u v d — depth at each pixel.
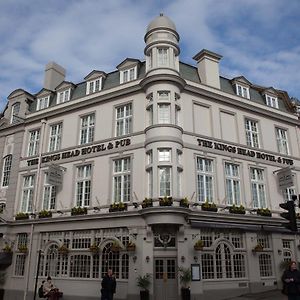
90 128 21.83
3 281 20.97
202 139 19.98
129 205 18.16
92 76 23.22
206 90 20.98
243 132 22.12
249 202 20.50
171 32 20.73
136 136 19.44
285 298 16.11
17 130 24.91
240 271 18.64
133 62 21.72
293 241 21.42
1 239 22.14
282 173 21.59
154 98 19.20
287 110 25.95
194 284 16.53
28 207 22.34
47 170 21.89
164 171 18.02
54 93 25.25
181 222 16.83
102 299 13.54
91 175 20.22
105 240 18.25
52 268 19.64
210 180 19.66
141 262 16.72
